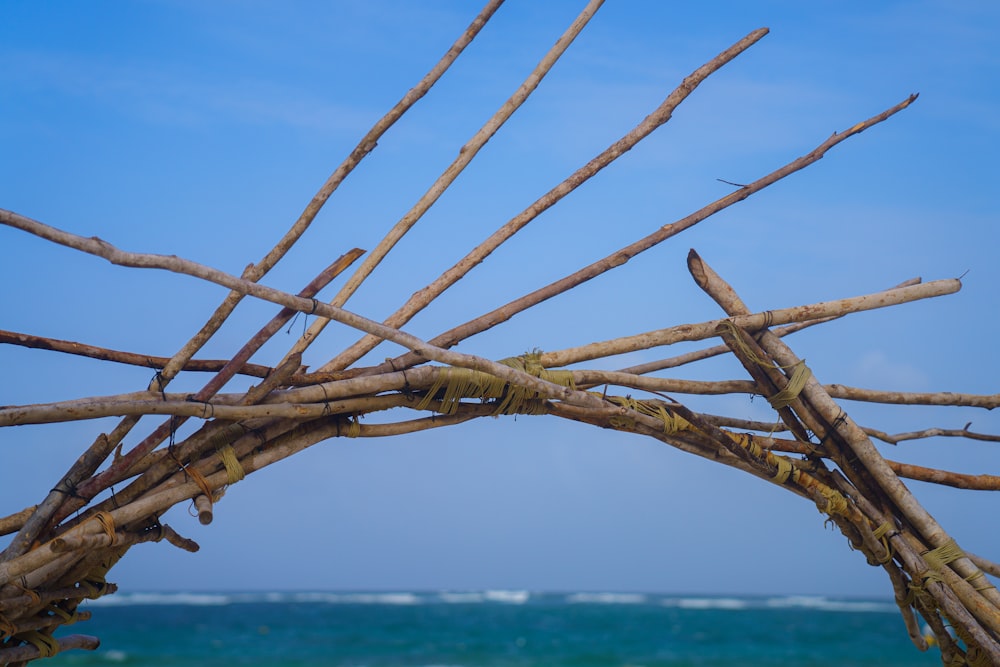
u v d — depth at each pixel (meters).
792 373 3.56
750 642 32.62
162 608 62.38
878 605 72.19
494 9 3.35
